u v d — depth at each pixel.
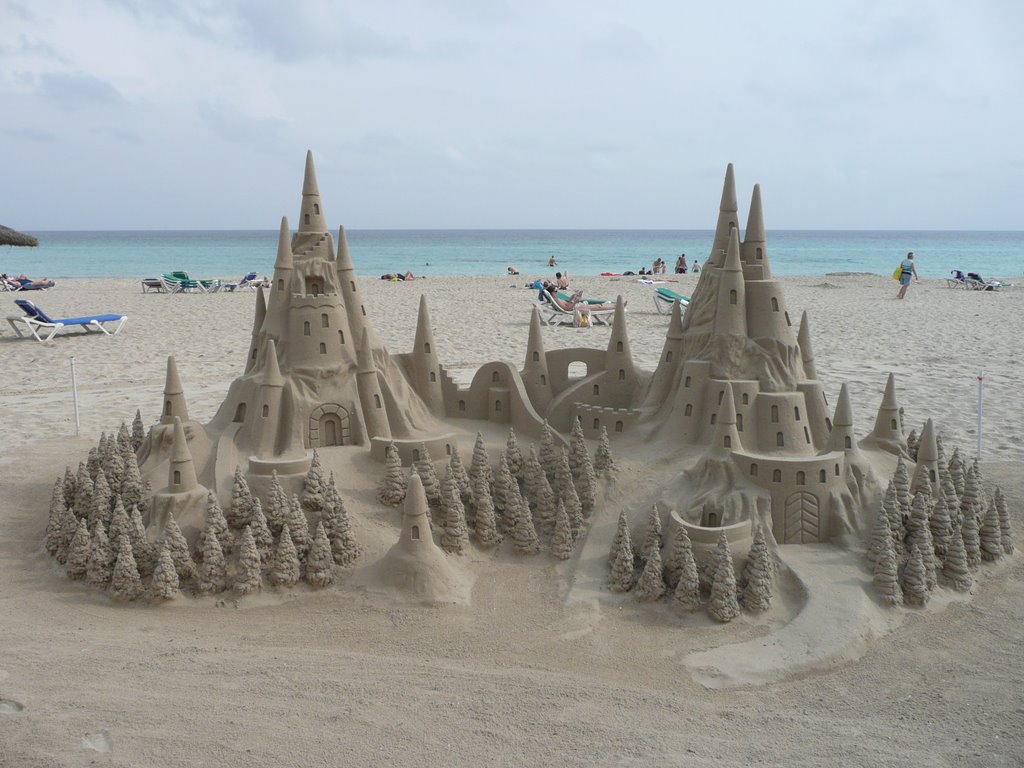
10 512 11.69
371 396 11.22
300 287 11.27
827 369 23.58
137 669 7.38
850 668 7.93
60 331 30.95
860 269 84.00
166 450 11.15
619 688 7.40
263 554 9.36
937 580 9.56
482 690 7.27
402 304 40.62
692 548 9.28
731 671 7.76
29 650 7.66
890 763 6.27
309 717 6.64
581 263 96.19
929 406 18.83
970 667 7.95
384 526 10.13
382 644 8.23
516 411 12.42
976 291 47.62
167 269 82.62
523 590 9.45
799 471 9.73
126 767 5.78
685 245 162.12
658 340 29.20
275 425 10.73
